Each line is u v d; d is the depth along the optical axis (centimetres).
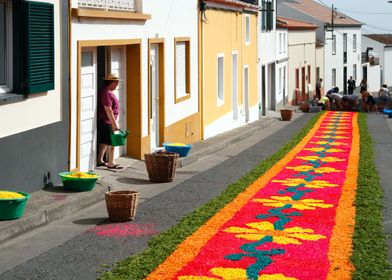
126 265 927
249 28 3528
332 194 1487
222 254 988
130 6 1814
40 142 1339
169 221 1212
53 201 1256
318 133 3017
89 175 1377
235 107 3241
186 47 2402
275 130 3281
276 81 4600
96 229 1145
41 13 1321
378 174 1800
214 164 1998
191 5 2416
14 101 1237
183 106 2336
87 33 1535
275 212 1285
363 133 2998
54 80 1387
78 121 1500
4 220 1098
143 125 1880
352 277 880
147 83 1906
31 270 916
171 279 868
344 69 7188
